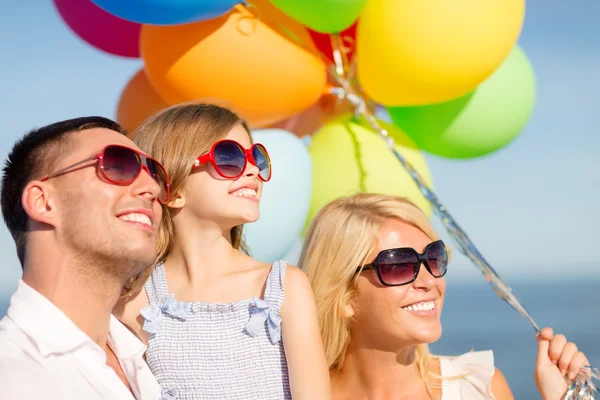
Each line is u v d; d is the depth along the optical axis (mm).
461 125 4230
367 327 2711
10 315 1864
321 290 2758
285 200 3832
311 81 4012
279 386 2422
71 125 2035
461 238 3449
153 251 2018
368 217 2730
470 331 21906
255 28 3820
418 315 2676
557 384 2643
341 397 2785
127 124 4473
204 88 3807
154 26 3871
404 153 4402
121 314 2543
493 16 3719
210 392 2406
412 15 3701
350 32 4309
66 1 4320
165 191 2248
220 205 2506
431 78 3797
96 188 1933
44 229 1935
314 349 2422
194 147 2520
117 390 1893
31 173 1951
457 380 2766
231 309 2459
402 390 2738
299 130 4598
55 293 1910
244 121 2699
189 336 2445
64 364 1828
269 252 3865
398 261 2645
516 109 4297
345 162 4184
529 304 32750
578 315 25734
